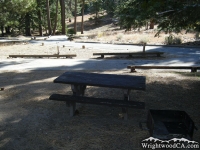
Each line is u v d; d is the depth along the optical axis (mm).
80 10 60969
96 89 6762
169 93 6336
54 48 19422
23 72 9633
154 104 5535
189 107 5312
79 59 13812
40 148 3631
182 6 4094
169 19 4516
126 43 22578
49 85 7332
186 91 6484
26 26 40125
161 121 4324
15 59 13695
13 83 7664
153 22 4641
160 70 10188
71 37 29062
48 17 37906
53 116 4844
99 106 5465
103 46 20906
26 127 4344
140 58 14219
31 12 38594
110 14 55156
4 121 4613
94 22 55438
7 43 23031
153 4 4125
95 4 50625
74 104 4863
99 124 4461
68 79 4734
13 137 3973
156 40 23594
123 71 9812
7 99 5969
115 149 3578
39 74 9180
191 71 9453
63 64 11898
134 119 4707
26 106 5426
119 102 4379
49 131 4176
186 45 20219
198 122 4496
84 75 5152
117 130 4203
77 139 3883
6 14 20172
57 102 5695
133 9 4457
